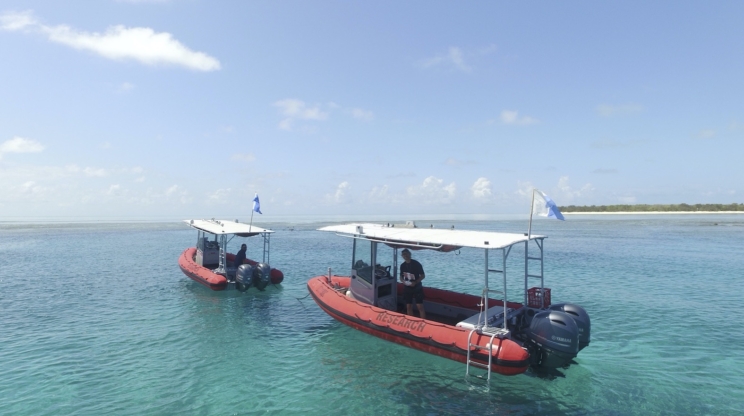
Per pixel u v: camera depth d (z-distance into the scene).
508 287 20.30
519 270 25.84
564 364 9.15
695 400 8.22
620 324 13.57
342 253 34.91
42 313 15.07
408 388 8.80
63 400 8.25
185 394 8.57
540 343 8.62
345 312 11.83
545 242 44.47
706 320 14.02
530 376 9.30
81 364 10.17
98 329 13.11
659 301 16.95
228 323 13.76
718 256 31.88
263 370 9.83
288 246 41.47
